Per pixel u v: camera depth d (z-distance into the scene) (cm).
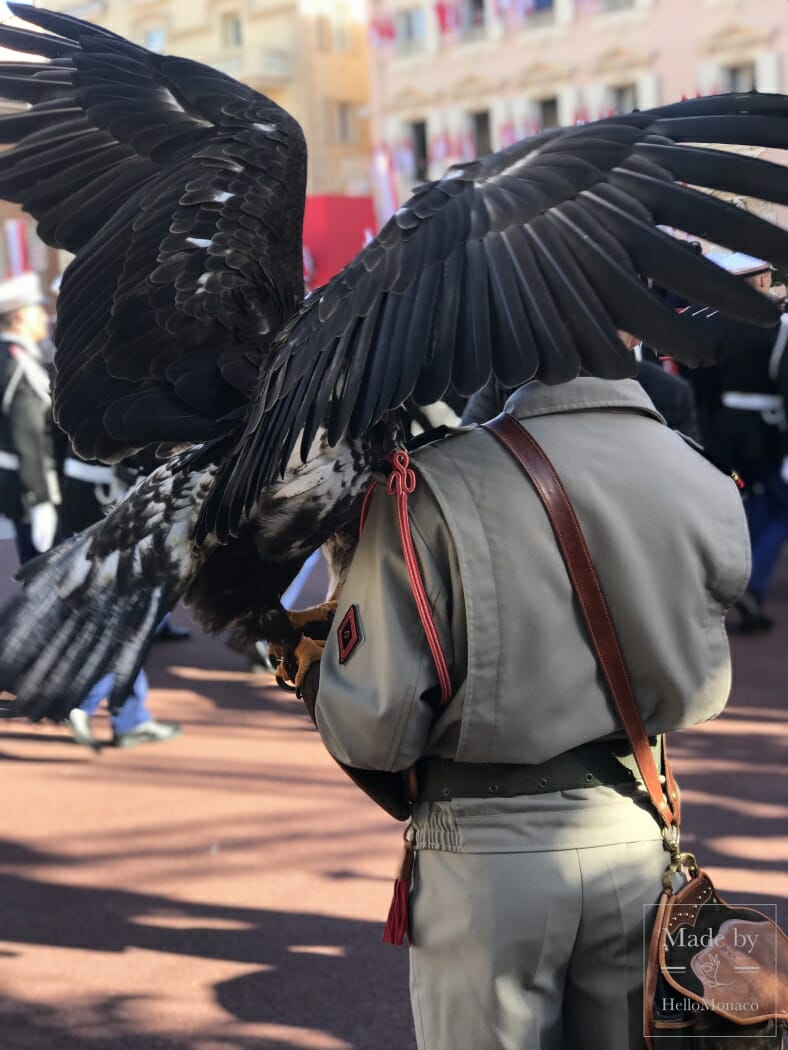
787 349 638
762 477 669
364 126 3253
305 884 399
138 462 239
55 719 208
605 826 182
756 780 467
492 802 182
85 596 213
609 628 177
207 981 345
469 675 174
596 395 183
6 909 388
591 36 2395
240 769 511
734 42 2192
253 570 212
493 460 179
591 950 184
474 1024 182
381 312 155
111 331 234
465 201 158
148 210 239
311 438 156
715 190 146
